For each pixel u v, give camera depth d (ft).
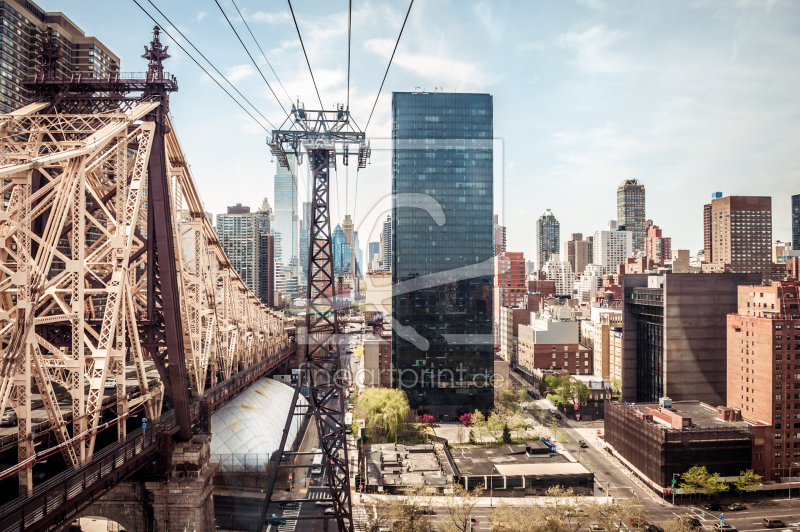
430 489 234.58
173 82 163.63
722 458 281.54
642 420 297.94
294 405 175.73
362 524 215.92
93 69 484.74
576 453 333.62
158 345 168.35
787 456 288.51
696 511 258.57
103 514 173.37
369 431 298.76
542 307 638.94
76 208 136.15
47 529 115.24
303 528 210.18
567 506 216.95
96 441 176.14
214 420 263.49
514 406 335.67
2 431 155.12
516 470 266.57
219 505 227.40
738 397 315.58
